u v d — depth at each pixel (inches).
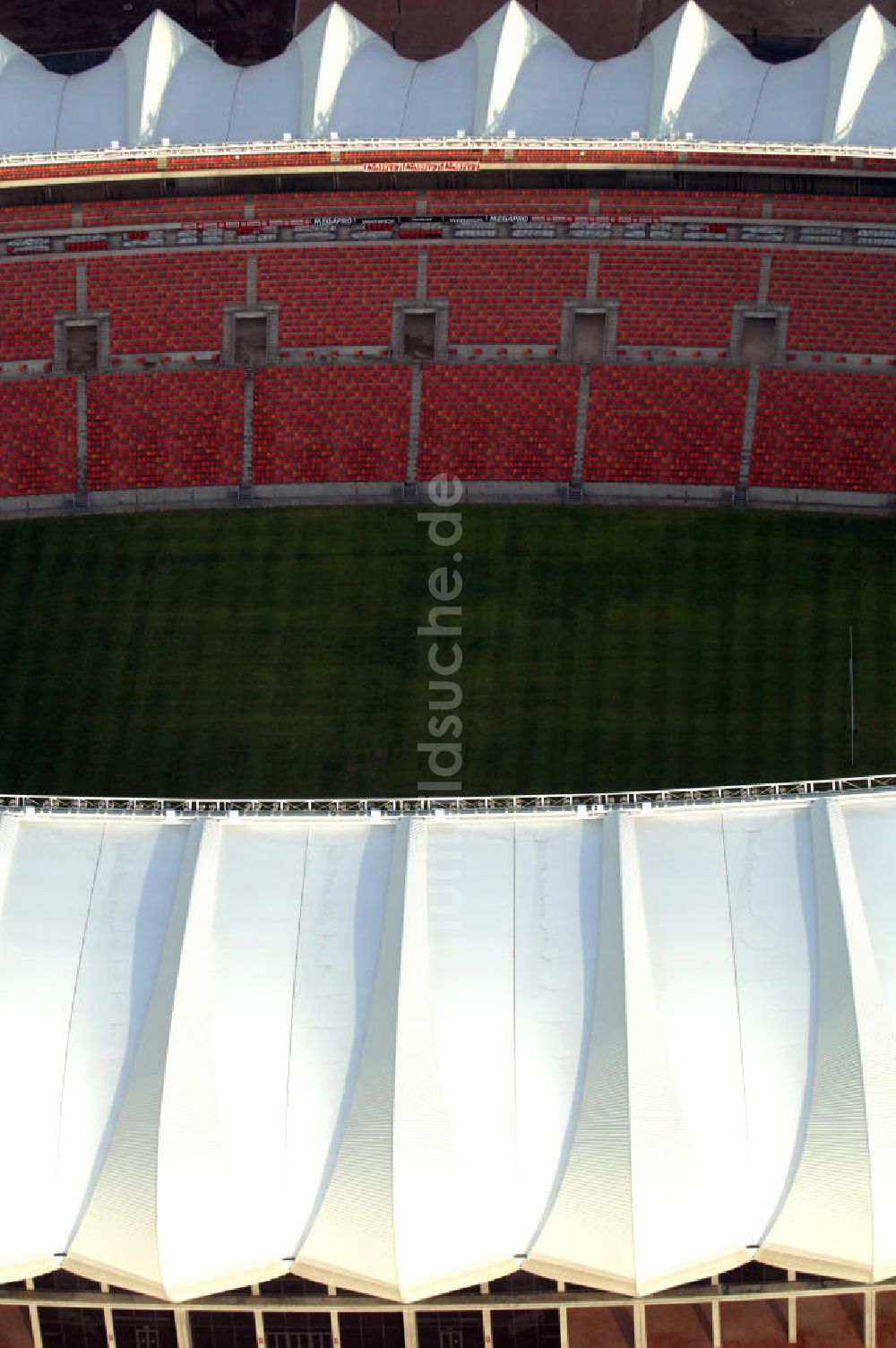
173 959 2610.7
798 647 3348.9
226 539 3508.9
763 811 2741.1
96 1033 2628.0
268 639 3408.0
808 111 3538.4
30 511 3558.1
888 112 3496.6
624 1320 2795.3
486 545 3476.9
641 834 2728.8
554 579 3437.5
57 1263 2610.7
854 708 3287.4
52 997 2645.2
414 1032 2564.0
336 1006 2632.9
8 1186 2586.1
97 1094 2600.9
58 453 3587.6
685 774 3240.7
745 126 3545.8
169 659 3400.6
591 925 2662.4
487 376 3590.1
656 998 2581.2
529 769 3257.9
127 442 3587.6
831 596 3393.2
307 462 3558.1
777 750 3255.4
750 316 3592.5
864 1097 2514.8
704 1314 2802.7
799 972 2618.1
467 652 3373.5
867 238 3607.3
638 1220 2504.9
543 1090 2581.2
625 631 3380.9
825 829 2679.6
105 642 3425.2
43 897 2714.1
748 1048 2586.1
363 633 3403.1
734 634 3366.1
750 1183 2566.4
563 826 2743.6
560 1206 2549.2
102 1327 2802.7
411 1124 2529.5
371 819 2758.4
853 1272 2591.0
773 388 3548.2
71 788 3292.3
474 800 2893.7
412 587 3442.4
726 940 2642.7
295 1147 2583.7
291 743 3307.1
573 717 3302.2
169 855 2748.5
